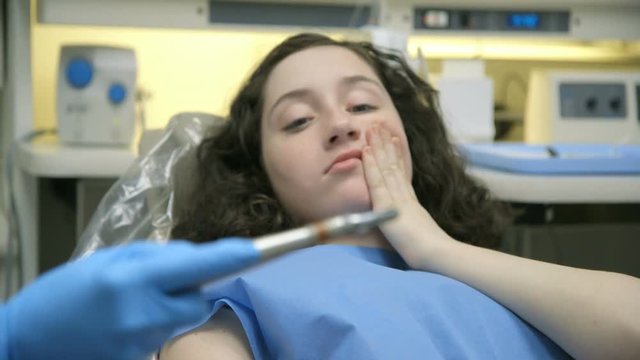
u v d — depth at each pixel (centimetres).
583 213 184
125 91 150
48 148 144
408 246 98
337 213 102
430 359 80
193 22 170
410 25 180
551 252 179
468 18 184
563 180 120
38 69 182
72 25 167
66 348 40
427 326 85
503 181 122
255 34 195
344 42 124
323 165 102
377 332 82
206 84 195
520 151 140
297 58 112
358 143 104
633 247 187
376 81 114
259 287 86
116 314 39
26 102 161
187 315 41
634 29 197
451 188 123
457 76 173
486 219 124
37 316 40
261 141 115
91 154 138
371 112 108
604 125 180
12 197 155
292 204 107
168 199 122
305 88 106
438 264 95
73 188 170
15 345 41
